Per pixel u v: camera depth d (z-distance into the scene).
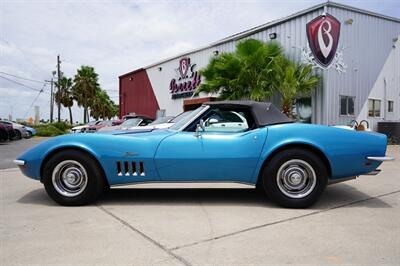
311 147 4.20
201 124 4.23
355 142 4.18
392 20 15.22
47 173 4.29
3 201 4.63
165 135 4.32
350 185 5.71
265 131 4.23
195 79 20.92
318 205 4.37
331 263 2.61
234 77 13.71
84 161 4.25
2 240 3.12
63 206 4.34
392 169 7.58
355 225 3.54
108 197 4.84
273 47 13.60
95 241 3.09
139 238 3.17
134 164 4.25
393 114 15.73
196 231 3.36
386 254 2.79
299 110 13.86
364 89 14.34
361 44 14.14
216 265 2.59
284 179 4.20
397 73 15.77
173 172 4.25
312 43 13.18
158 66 25.27
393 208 4.23
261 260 2.67
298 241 3.08
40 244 3.02
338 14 13.32
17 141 20.62
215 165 4.21
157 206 4.34
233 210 4.15
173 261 2.66
